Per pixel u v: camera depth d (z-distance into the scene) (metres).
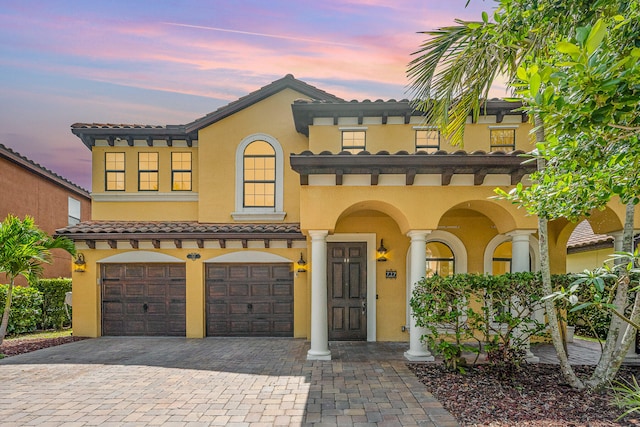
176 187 13.41
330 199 8.53
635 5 3.62
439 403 5.79
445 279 7.46
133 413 5.55
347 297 11.23
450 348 7.38
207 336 12.05
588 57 2.62
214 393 6.40
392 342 10.91
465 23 6.55
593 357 8.83
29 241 9.77
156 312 12.20
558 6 4.46
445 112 7.39
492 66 6.96
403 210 8.48
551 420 5.05
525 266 8.38
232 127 12.96
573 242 15.46
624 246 6.50
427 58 7.08
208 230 11.59
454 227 11.20
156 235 11.59
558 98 2.82
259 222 12.71
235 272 12.23
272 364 8.33
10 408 5.77
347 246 11.34
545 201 5.31
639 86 2.66
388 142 11.53
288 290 12.15
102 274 12.29
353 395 6.23
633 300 6.94
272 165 12.94
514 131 11.45
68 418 5.38
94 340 11.45
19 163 15.63
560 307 6.96
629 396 5.46
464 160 7.86
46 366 8.24
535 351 9.45
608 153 3.99
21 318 12.38
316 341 8.77
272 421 5.26
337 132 11.61
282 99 12.98
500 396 6.01
